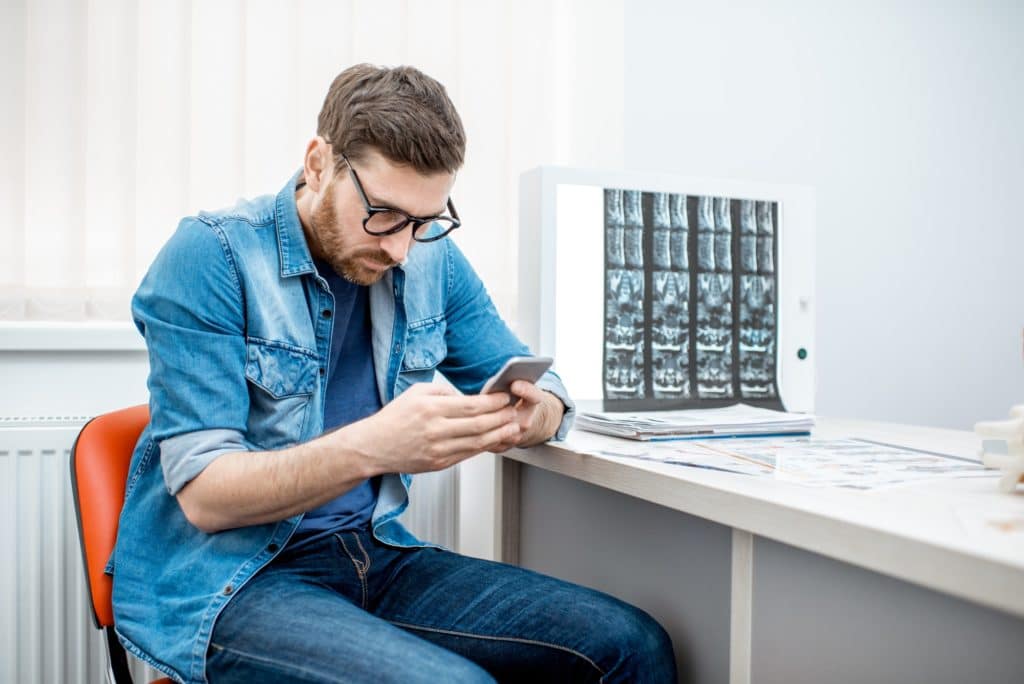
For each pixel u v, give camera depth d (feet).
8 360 4.78
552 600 3.24
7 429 4.49
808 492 2.52
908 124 7.61
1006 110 8.10
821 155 7.20
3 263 4.76
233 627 2.89
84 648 4.61
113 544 3.31
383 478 3.68
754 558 2.69
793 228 5.06
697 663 3.34
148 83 5.02
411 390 3.00
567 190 4.54
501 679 3.25
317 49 5.37
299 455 2.94
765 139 6.93
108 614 3.22
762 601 2.68
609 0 6.07
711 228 4.87
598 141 6.07
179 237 3.30
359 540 3.51
